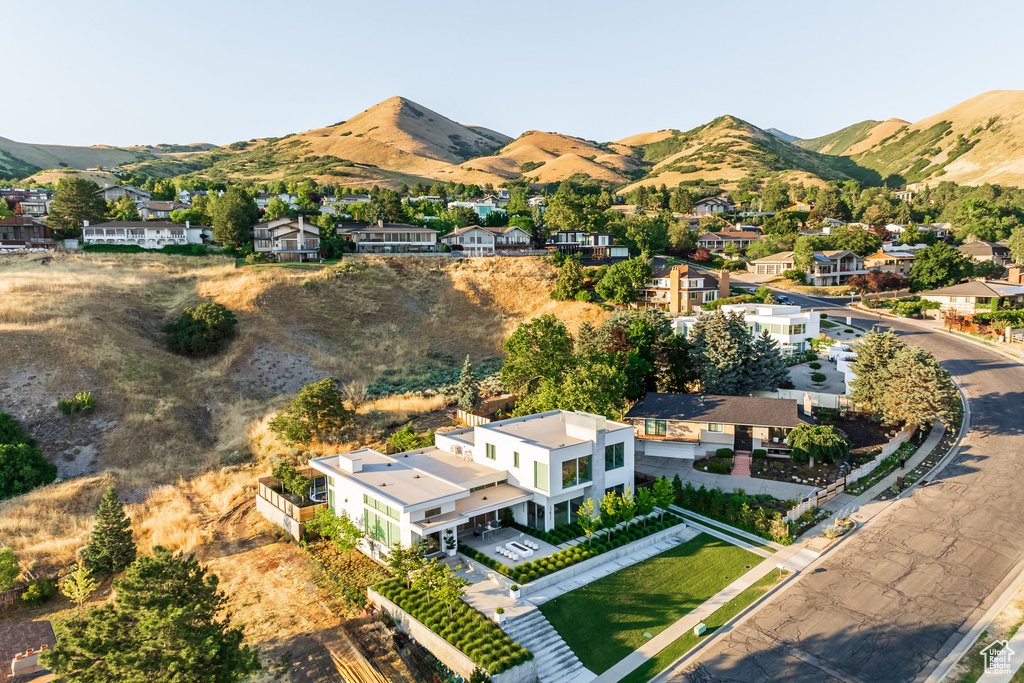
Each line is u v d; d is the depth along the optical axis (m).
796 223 155.38
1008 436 48.19
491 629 27.27
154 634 22.27
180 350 68.88
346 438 54.78
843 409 55.94
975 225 147.88
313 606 31.52
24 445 47.47
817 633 28.06
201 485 47.19
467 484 36.66
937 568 32.66
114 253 96.56
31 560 36.31
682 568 33.72
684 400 52.47
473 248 117.25
